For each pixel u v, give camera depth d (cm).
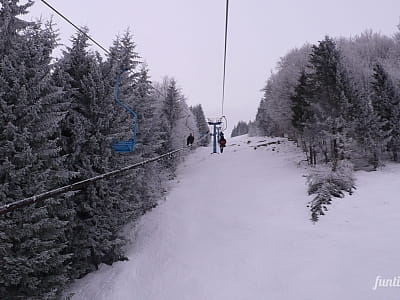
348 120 2111
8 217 795
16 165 836
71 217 1045
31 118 864
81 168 1066
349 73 2395
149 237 1421
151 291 1011
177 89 3303
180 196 2000
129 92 1462
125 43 1627
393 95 2353
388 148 2294
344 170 1673
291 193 1656
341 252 891
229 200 1800
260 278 898
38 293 882
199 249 1223
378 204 1220
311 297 727
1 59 866
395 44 4366
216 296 877
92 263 1211
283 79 3481
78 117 1077
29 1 925
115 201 1189
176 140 3053
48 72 950
